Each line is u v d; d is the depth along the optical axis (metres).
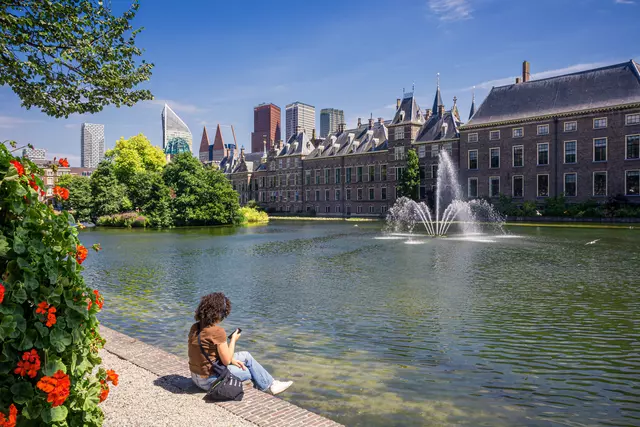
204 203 62.09
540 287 14.77
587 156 55.25
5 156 3.61
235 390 5.81
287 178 102.75
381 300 13.27
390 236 37.78
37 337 3.66
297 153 99.25
